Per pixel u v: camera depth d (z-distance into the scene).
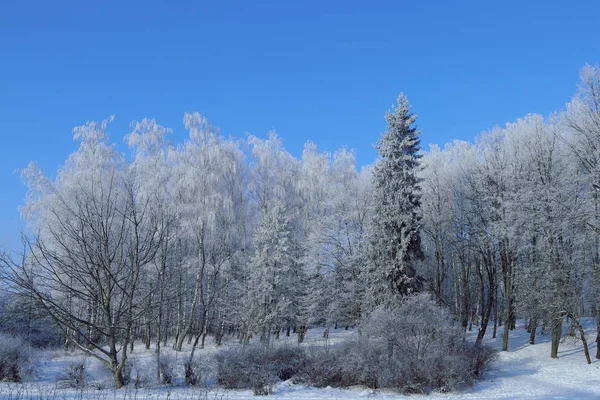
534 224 27.92
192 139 40.91
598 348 26.77
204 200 36.84
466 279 39.56
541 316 28.28
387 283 29.23
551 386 21.17
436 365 20.48
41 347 31.91
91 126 38.22
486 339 35.72
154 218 22.86
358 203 39.94
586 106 26.36
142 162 39.25
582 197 26.38
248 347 23.59
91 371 23.84
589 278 26.33
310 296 39.19
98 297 19.27
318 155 48.47
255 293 38.28
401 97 31.44
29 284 16.91
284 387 20.70
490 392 19.98
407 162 30.89
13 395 13.83
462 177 37.53
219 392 19.19
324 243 39.81
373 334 22.31
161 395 16.44
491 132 33.09
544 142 29.52
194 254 38.59
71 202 30.61
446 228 38.34
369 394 19.27
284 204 43.78
